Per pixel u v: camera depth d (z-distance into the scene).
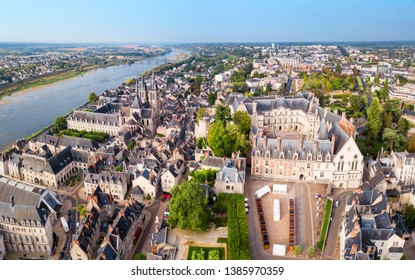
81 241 145.75
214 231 161.12
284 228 161.12
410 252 149.62
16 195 173.12
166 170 199.00
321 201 179.50
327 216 167.00
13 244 163.00
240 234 150.75
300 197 183.50
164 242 149.75
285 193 186.50
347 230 142.00
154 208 188.38
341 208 175.00
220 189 186.12
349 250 127.69
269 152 199.00
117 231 144.50
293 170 198.62
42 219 157.25
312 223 163.75
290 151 197.25
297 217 167.75
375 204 161.12
